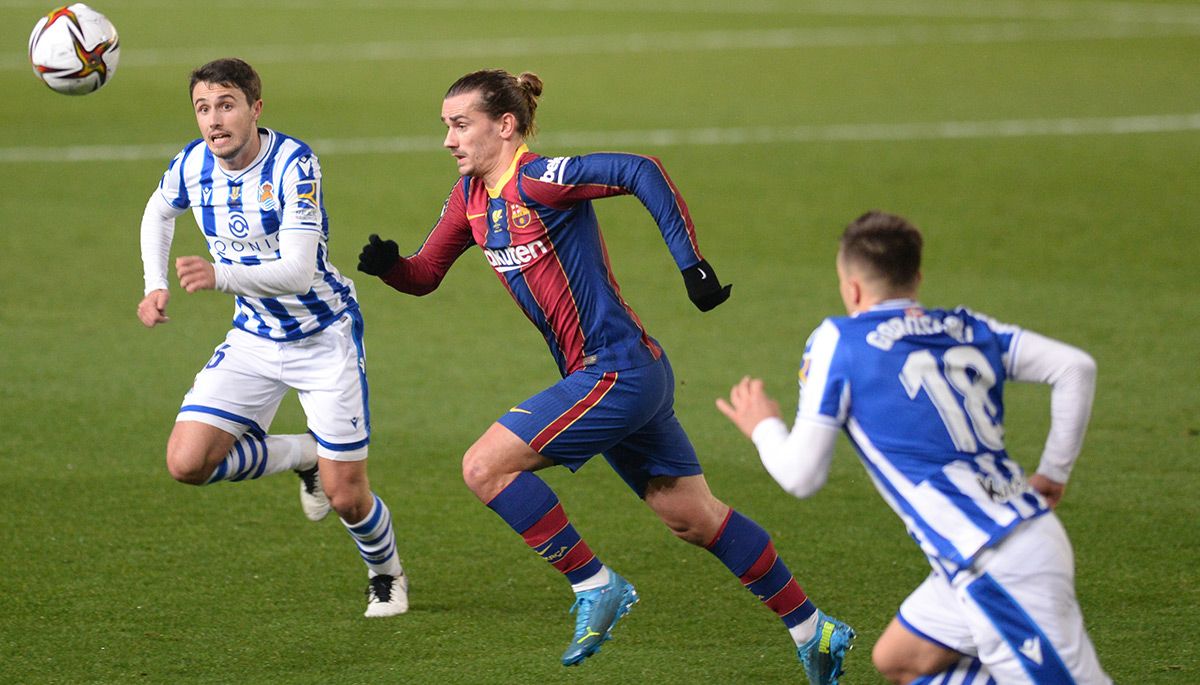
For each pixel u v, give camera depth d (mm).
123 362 26922
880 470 11773
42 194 40719
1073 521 19656
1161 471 21484
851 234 12078
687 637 16203
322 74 63469
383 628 16328
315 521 19000
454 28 78500
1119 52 69125
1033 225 37656
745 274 33281
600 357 14656
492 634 16188
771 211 39469
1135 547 18703
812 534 19406
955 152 47375
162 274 16484
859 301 12156
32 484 20844
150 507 20109
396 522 19797
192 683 14820
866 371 11680
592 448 14625
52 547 18594
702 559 18578
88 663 15273
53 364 26656
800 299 31234
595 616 14477
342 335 16703
